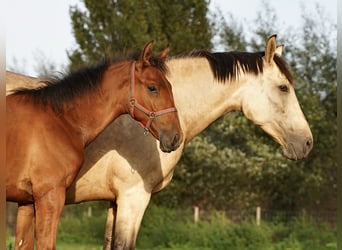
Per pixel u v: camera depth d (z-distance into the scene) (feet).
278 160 56.80
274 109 20.66
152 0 55.01
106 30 52.65
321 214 57.16
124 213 19.57
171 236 49.65
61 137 16.53
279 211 57.00
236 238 48.34
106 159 19.56
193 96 20.57
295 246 45.98
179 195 59.41
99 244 52.01
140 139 19.63
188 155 57.21
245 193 61.11
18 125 16.26
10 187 16.16
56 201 16.11
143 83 17.04
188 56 20.84
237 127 57.47
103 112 17.34
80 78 17.35
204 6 55.42
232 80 20.67
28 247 18.21
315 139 57.16
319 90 60.23
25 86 19.27
